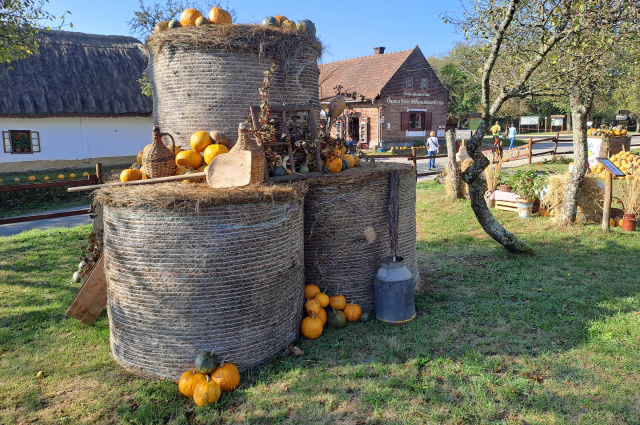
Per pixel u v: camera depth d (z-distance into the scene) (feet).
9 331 16.37
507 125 142.51
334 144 17.56
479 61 25.23
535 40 21.53
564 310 16.94
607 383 12.21
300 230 14.89
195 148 15.64
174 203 12.12
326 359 13.97
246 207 12.77
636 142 93.61
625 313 16.49
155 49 16.85
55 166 65.82
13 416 11.54
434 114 103.91
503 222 31.63
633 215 27.94
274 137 15.43
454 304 18.02
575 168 28.71
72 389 12.74
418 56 98.48
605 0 17.81
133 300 13.01
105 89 66.33
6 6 30.94
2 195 44.98
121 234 12.84
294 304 14.78
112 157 70.59
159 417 11.43
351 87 98.89
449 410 11.33
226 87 16.17
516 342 14.65
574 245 25.44
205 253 12.44
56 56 65.62
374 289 16.53
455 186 39.17
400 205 17.95
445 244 27.22
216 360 12.56
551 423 10.75
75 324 16.96
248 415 11.39
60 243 28.94
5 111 58.08
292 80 17.20
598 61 19.63
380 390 12.19
